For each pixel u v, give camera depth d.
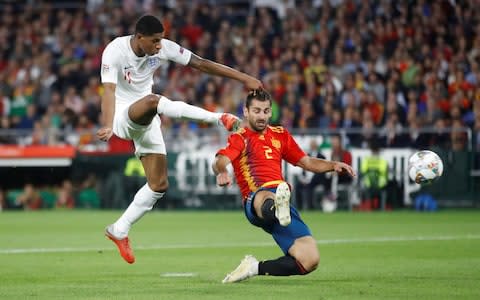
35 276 16.47
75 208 42.78
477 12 46.84
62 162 42.25
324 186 39.69
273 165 14.86
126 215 16.56
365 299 12.92
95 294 13.70
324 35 47.56
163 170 16.70
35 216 37.00
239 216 36.84
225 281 14.95
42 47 52.41
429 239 24.69
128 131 15.84
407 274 16.39
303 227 14.48
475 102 42.28
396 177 39.34
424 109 43.03
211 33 50.84
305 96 44.94
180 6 52.81
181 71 47.91
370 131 39.91
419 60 44.94
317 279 15.62
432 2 47.50
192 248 22.56
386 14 47.94
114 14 52.72
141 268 17.89
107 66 15.95
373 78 43.81
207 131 42.03
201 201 41.31
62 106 47.50
